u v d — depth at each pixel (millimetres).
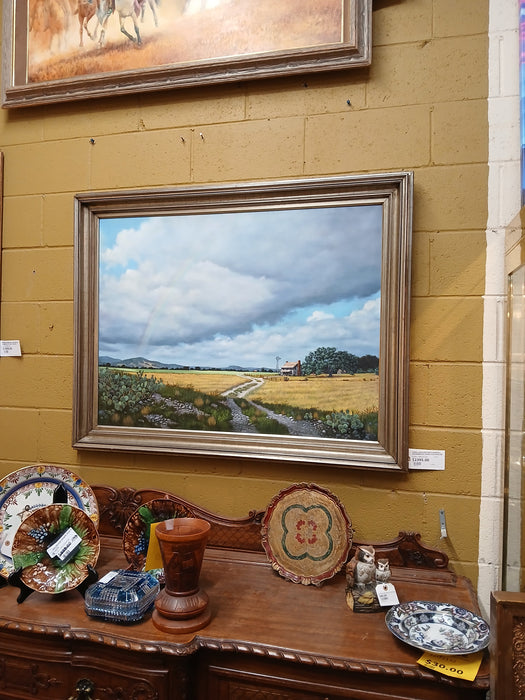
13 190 1769
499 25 1397
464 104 1416
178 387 1623
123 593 1222
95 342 1682
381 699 1062
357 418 1478
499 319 1392
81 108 1702
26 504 1499
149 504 1488
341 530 1382
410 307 1423
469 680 1002
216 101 1584
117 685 1160
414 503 1437
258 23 1513
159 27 1592
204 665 1149
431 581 1351
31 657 1218
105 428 1672
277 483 1529
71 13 1674
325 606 1258
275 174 1542
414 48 1446
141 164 1648
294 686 1098
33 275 1747
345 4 1453
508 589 1252
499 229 1394
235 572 1421
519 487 1190
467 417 1409
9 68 1729
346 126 1490
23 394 1754
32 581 1311
